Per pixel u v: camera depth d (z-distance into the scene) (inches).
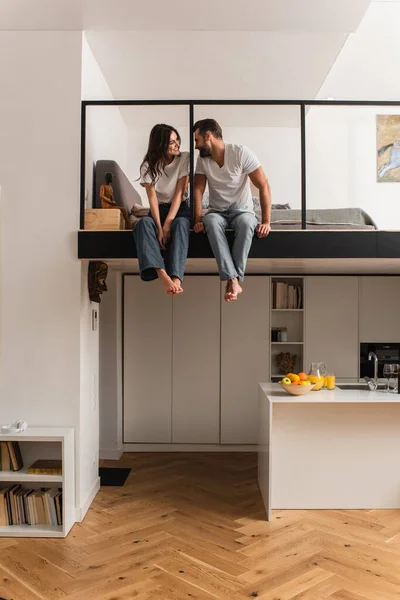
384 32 235.8
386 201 185.9
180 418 247.0
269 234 165.0
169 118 182.1
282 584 123.2
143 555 138.3
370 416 171.0
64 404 165.6
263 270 230.5
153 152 166.2
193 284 248.7
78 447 163.9
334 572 129.0
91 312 184.2
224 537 149.2
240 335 248.7
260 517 164.4
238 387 248.1
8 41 168.6
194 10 163.6
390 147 185.8
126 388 246.7
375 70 246.5
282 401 161.2
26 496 155.9
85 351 173.8
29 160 167.3
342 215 180.5
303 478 170.7
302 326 258.1
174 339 248.1
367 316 251.8
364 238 165.0
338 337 250.8
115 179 181.2
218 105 168.2
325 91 254.1
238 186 169.3
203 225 164.2
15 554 139.5
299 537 148.9
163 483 199.2
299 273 248.1
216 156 167.0
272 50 193.8
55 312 166.9
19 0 152.5
